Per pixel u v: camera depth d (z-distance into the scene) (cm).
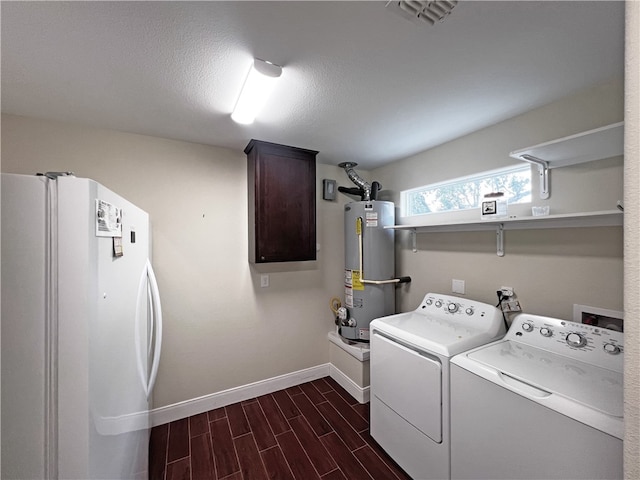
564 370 116
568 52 111
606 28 98
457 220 207
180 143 207
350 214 254
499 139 177
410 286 251
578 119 142
